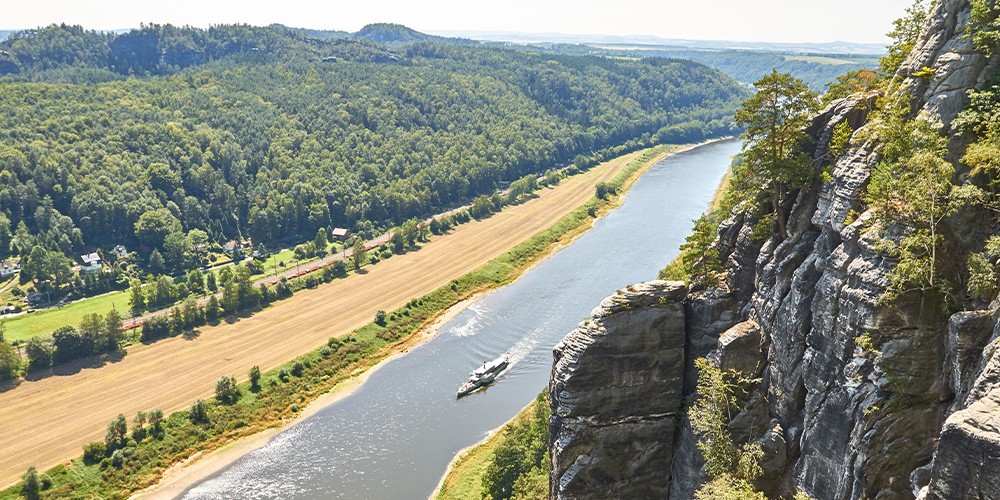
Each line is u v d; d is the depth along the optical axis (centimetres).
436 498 9438
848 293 4519
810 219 5425
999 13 4553
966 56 4647
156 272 19050
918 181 4412
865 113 5472
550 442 6334
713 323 5838
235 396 12400
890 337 4350
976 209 4319
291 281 18088
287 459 10694
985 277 4044
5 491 9944
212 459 10831
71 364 13638
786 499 5200
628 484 6116
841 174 4972
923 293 4269
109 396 12506
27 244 18700
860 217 4606
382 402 12325
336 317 16012
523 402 12044
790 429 5238
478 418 11594
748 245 5812
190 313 15525
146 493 10094
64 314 16125
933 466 3266
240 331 15288
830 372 4741
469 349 14375
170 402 12262
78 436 11275
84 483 10181
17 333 14962
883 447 4372
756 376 5544
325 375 13375
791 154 5647
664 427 6034
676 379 5972
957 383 4103
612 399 5950
